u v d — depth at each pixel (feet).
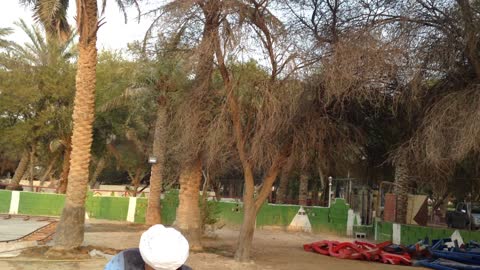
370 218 93.09
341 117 47.60
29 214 91.30
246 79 43.83
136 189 160.15
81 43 46.91
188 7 41.50
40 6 49.42
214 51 42.65
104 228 72.90
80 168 46.03
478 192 64.54
